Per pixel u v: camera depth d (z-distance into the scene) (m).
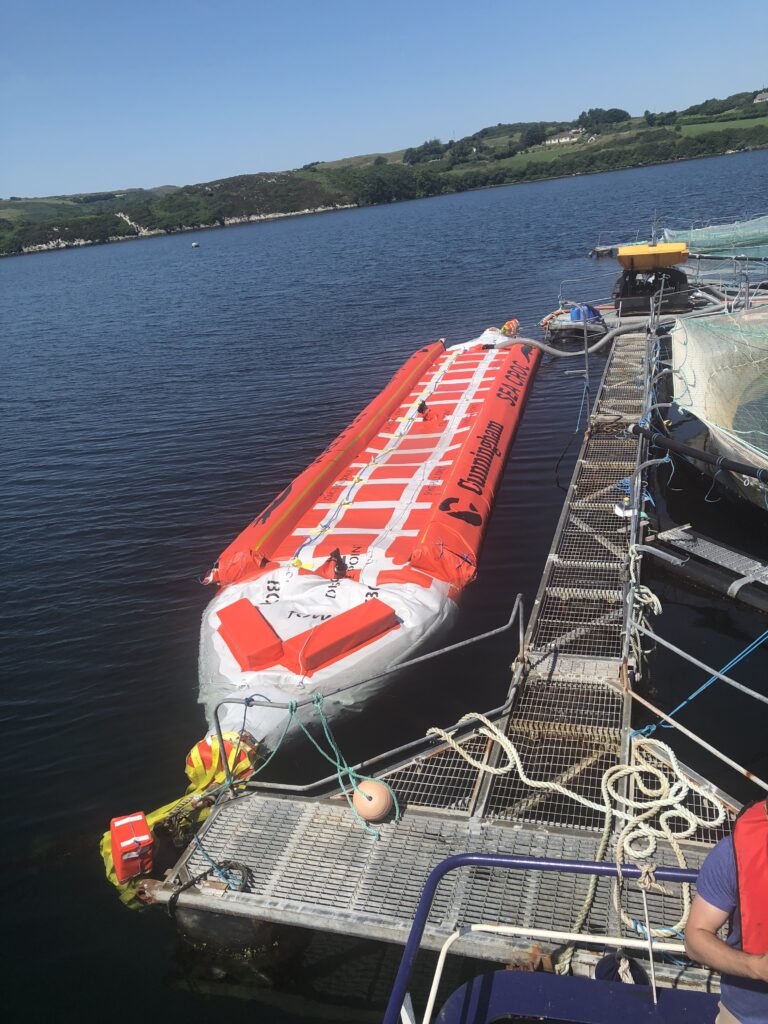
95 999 6.58
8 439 22.66
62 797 8.90
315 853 7.07
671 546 12.39
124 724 9.98
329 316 36.22
